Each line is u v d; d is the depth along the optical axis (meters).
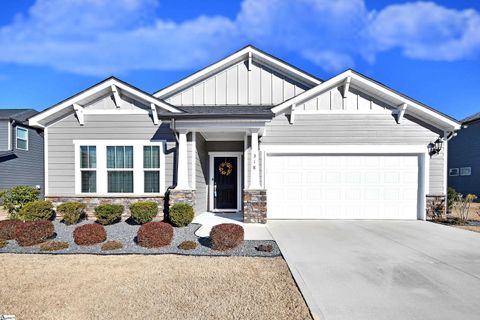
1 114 20.84
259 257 5.99
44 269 5.22
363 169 10.99
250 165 10.41
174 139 10.48
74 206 9.26
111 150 10.57
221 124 9.46
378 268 5.29
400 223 10.09
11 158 19.08
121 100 10.59
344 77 10.66
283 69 11.64
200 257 5.97
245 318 3.54
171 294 4.20
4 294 4.20
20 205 9.85
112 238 7.38
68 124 10.59
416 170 10.98
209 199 12.64
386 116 10.97
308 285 4.49
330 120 10.99
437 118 10.52
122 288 4.40
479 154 20.19
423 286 4.49
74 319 3.52
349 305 3.84
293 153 10.98
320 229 8.84
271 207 10.96
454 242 7.31
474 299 4.06
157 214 10.14
